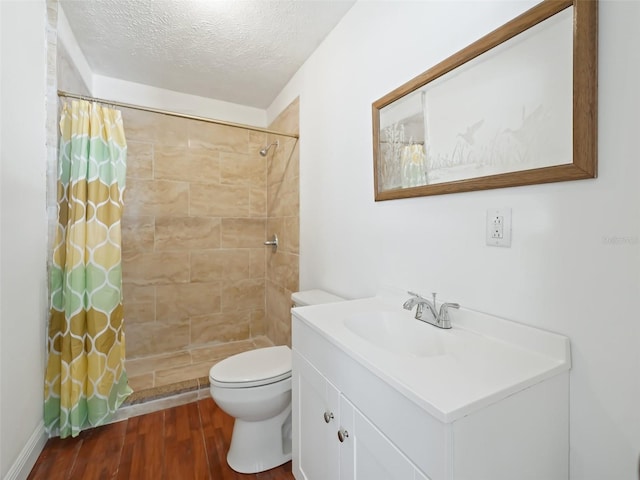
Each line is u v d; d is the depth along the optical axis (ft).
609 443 2.36
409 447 2.16
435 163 3.71
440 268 3.71
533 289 2.80
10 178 4.01
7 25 3.94
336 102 5.78
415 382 2.23
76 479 4.39
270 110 9.34
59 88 5.39
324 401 3.34
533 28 2.73
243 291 9.43
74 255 5.16
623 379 2.28
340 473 3.05
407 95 4.10
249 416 4.59
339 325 3.48
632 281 2.23
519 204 2.89
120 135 5.78
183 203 8.58
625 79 2.24
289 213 7.97
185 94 8.60
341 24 5.59
